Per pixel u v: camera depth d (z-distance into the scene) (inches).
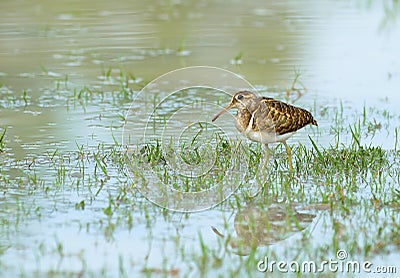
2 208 868.0
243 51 1633.9
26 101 1306.6
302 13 2018.9
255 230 820.0
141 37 1761.8
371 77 1456.7
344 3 2146.9
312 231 816.3
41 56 1603.1
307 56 1601.9
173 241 792.3
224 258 755.4
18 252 764.6
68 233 807.1
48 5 2097.7
